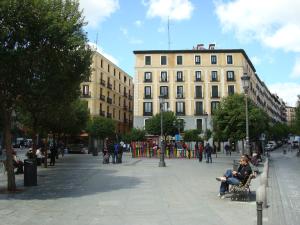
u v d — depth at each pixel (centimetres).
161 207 1026
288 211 1004
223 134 3338
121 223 832
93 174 2002
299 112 5350
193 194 1266
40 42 1231
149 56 7062
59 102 1452
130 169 2373
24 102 1402
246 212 963
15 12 1159
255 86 8856
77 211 966
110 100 7606
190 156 4112
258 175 2066
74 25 1334
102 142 6750
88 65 1477
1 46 1145
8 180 1334
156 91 6981
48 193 1283
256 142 3922
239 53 6981
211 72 6969
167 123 5909
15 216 904
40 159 2612
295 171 2480
